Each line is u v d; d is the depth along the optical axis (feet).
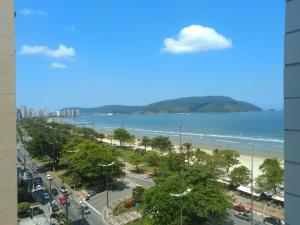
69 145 399.03
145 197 195.83
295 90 37.22
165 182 199.00
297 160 36.96
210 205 182.91
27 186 293.84
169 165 308.81
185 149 494.18
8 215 98.27
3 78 97.09
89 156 308.60
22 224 200.34
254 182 295.48
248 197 261.65
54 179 347.36
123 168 365.40
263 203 246.06
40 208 236.02
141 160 364.17
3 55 97.09
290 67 37.81
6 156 97.60
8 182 98.07
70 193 291.99
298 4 37.01
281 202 241.14
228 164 342.03
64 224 206.18
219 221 194.70
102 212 239.09
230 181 290.15
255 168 387.14
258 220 209.77
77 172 321.73
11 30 98.27
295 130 37.24
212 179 202.49
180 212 180.45
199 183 195.42
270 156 481.87
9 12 97.96
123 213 231.91
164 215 182.09
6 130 97.55
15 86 98.84
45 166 415.64
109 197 274.77
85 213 233.76
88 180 317.22
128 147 576.61
